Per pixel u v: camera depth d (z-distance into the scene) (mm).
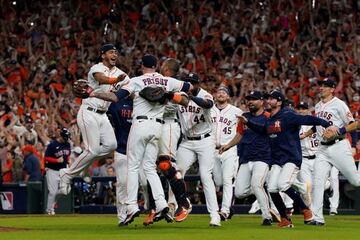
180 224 34406
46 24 80438
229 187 38031
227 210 37969
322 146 35000
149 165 30641
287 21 75375
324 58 68938
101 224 35156
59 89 69812
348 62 68312
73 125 59906
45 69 73062
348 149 34625
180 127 32812
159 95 29547
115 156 33031
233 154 38156
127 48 76312
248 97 35438
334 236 28328
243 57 71750
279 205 33688
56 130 53406
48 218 42312
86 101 33188
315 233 29766
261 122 35094
